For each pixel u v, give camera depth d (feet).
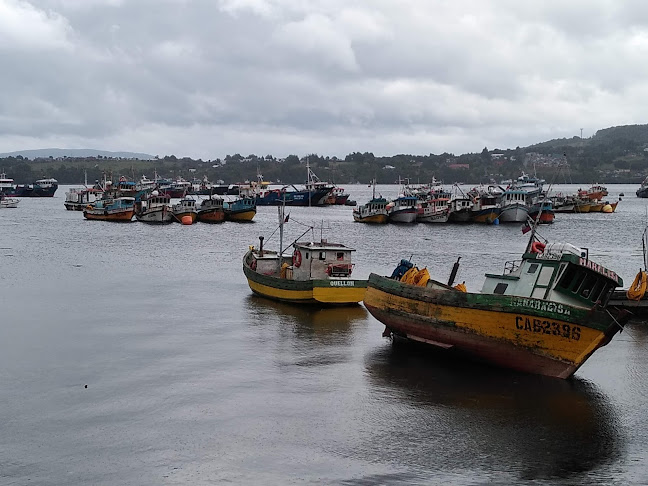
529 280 100.99
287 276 156.56
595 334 90.58
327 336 119.65
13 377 95.40
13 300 149.48
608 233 358.84
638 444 75.20
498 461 70.64
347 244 295.07
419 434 77.10
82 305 144.97
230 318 133.59
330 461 70.23
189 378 95.71
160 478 66.44
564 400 88.17
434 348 111.96
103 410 83.46
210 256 241.55
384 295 113.70
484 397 88.94
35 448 72.74
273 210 590.14
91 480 65.98
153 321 130.31
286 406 85.20
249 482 65.77
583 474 68.08
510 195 449.48
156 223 411.54
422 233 358.64
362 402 86.89
